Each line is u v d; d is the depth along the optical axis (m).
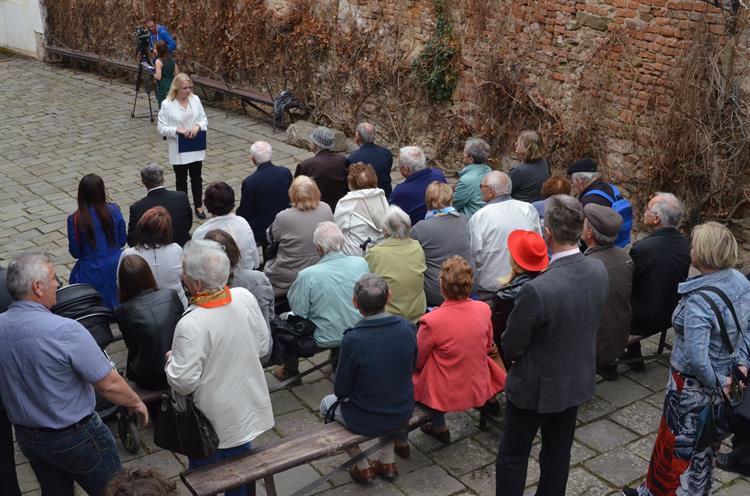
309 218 5.93
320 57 12.91
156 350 4.57
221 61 15.02
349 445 4.18
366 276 4.20
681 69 7.82
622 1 8.34
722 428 3.87
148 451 5.00
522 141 7.04
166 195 6.66
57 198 10.37
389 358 4.14
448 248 5.56
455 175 11.06
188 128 9.06
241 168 11.33
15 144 12.90
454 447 4.99
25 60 20.52
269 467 3.93
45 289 3.63
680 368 3.87
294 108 13.42
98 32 18.39
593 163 6.72
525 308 3.67
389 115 11.98
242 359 3.90
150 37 14.24
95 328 4.63
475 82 10.45
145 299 4.62
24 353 3.56
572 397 3.81
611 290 5.08
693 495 3.99
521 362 3.81
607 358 5.23
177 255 5.45
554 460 4.02
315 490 4.60
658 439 4.06
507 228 5.65
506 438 4.00
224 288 3.85
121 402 3.76
